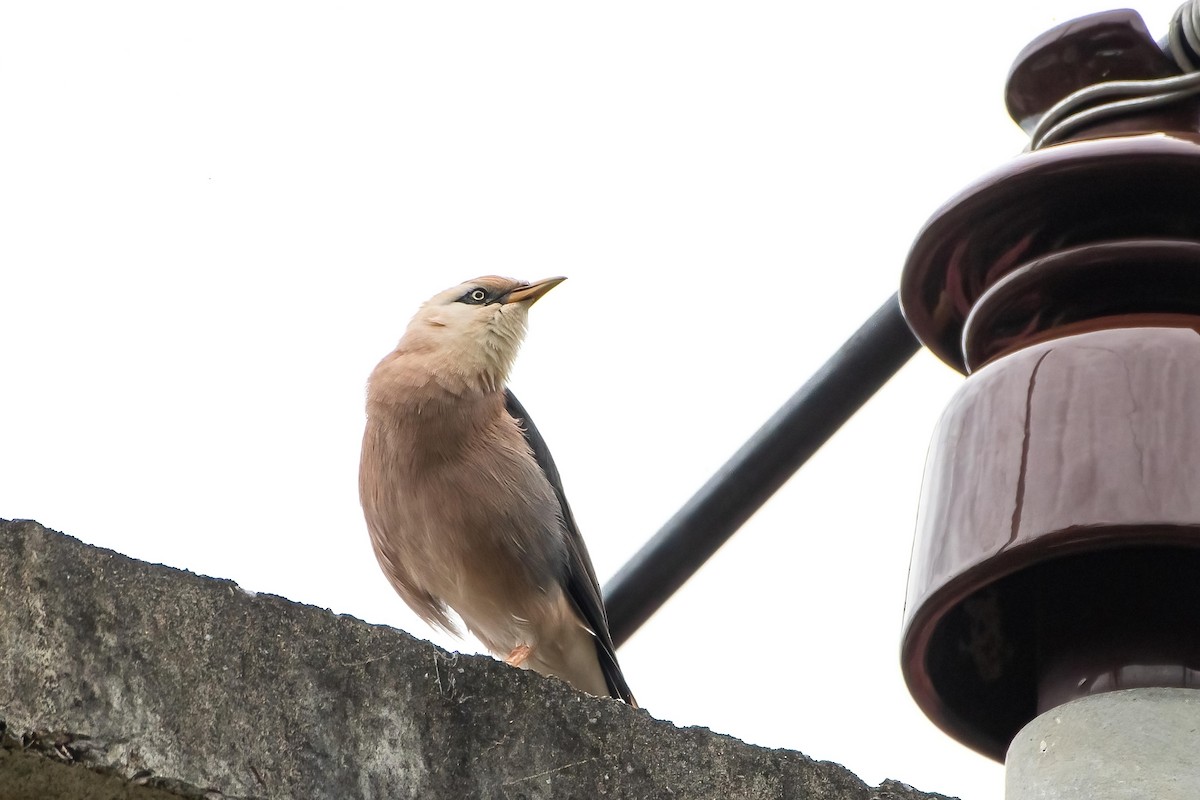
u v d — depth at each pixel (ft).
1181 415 19.10
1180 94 22.29
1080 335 20.21
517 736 20.54
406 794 19.57
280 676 19.36
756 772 21.70
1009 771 19.26
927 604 19.61
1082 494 18.78
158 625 18.78
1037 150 21.43
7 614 17.87
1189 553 19.60
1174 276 20.76
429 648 20.61
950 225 21.68
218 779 18.45
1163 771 18.04
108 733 17.95
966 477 19.85
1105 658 19.47
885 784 22.45
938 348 23.21
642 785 20.98
